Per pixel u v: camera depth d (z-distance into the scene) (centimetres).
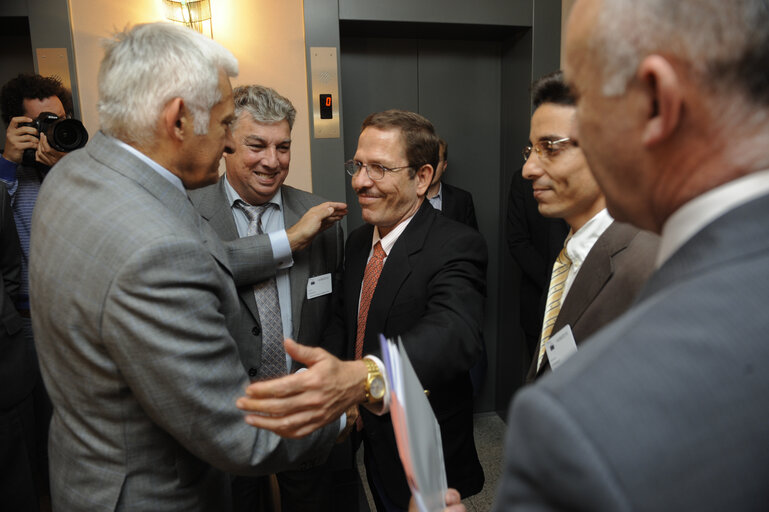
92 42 238
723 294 33
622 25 38
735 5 35
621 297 82
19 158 207
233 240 142
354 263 154
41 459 229
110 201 84
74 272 81
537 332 259
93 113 242
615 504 28
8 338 189
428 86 301
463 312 123
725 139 36
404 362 73
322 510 170
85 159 92
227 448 86
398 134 133
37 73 235
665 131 38
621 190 45
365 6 254
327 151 263
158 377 80
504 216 310
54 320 85
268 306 146
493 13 262
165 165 94
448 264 132
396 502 131
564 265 111
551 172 99
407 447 56
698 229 37
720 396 30
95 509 89
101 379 85
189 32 93
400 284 134
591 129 44
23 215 213
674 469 29
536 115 100
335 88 259
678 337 32
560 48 269
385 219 139
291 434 82
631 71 39
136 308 78
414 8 258
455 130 308
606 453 29
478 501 231
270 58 254
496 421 315
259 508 168
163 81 87
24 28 255
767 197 35
